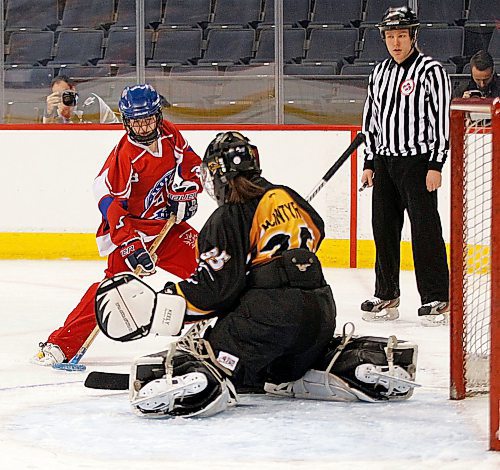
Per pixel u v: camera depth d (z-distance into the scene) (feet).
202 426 25.26
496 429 22.65
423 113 45.27
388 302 46.29
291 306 25.91
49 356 35.47
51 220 68.54
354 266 65.41
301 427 25.07
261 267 26.43
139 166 34.63
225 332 26.48
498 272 22.31
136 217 35.86
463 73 73.56
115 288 26.55
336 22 74.69
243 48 74.69
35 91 72.54
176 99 71.00
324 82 69.15
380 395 28.02
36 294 54.08
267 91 69.87
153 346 40.16
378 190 46.75
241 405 27.81
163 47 75.10
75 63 74.74
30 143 68.08
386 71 46.37
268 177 66.49
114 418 26.40
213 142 26.94
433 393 29.53
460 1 74.90
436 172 44.86
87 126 67.72
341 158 38.37
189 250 36.68
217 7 75.82
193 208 36.78
